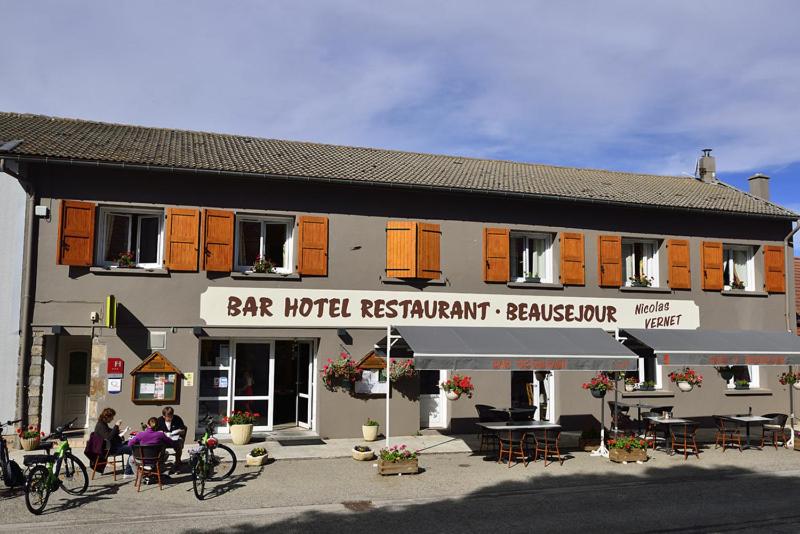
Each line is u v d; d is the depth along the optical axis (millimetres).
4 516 9945
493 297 18016
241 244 16750
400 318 17281
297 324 16516
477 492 11852
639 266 20141
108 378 15133
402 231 17344
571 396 18469
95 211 15312
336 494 11570
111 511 10297
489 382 17953
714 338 16547
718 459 15102
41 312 14898
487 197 18203
